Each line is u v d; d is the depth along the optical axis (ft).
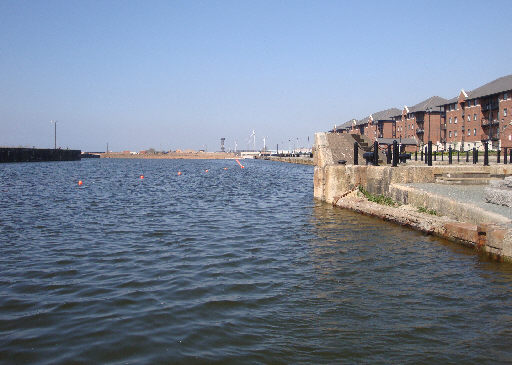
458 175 65.21
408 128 363.15
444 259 36.91
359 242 44.75
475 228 40.29
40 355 19.93
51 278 31.89
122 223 57.62
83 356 19.83
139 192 108.37
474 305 25.98
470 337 21.65
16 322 23.61
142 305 26.16
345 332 22.31
